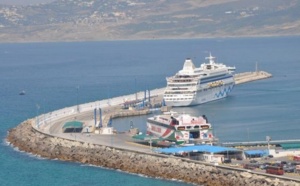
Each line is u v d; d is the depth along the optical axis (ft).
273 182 585.22
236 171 620.49
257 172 609.83
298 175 600.80
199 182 631.56
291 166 631.56
